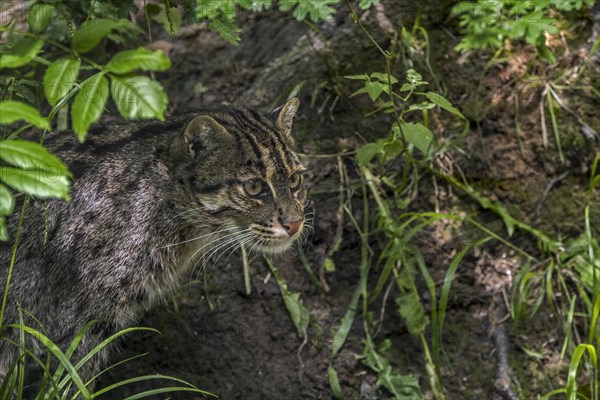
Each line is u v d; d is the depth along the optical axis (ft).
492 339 24.61
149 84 13.20
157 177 20.79
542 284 25.00
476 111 26.40
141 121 21.99
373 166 25.76
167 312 24.49
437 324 24.35
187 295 24.73
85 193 20.47
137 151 21.02
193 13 20.30
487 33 25.57
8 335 20.65
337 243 25.30
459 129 26.22
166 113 26.76
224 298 24.77
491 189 25.94
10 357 20.92
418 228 24.08
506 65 26.89
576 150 26.27
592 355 21.57
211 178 20.70
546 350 24.53
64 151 21.09
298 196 21.63
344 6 27.35
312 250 25.30
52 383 18.28
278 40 27.58
